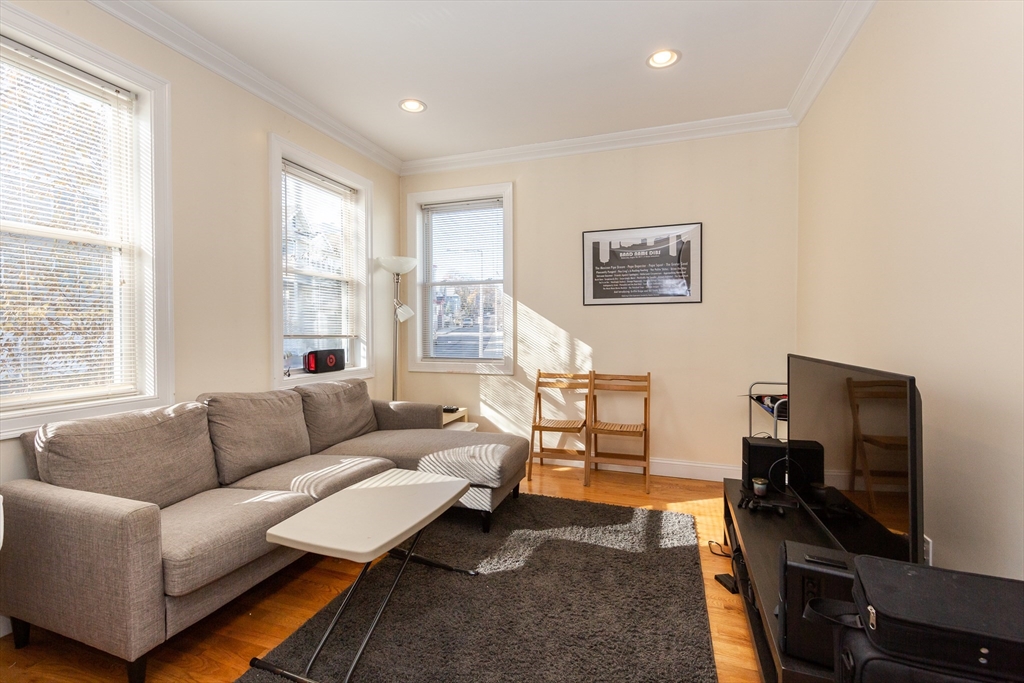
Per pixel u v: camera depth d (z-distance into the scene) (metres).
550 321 3.74
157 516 1.39
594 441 3.59
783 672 1.08
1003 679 0.71
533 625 1.65
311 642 1.57
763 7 2.10
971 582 0.83
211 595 1.55
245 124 2.63
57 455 1.58
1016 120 1.10
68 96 1.92
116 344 2.10
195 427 2.04
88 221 1.99
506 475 2.47
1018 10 1.09
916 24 1.58
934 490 1.46
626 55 2.48
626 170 3.53
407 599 1.83
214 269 2.45
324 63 2.56
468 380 3.99
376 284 3.80
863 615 0.83
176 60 2.25
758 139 3.21
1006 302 1.14
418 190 4.09
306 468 2.26
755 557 1.53
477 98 2.95
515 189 3.84
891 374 1.14
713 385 3.35
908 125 1.64
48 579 1.43
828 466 1.56
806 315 2.91
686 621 1.68
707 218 3.33
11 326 1.77
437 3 2.07
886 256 1.81
